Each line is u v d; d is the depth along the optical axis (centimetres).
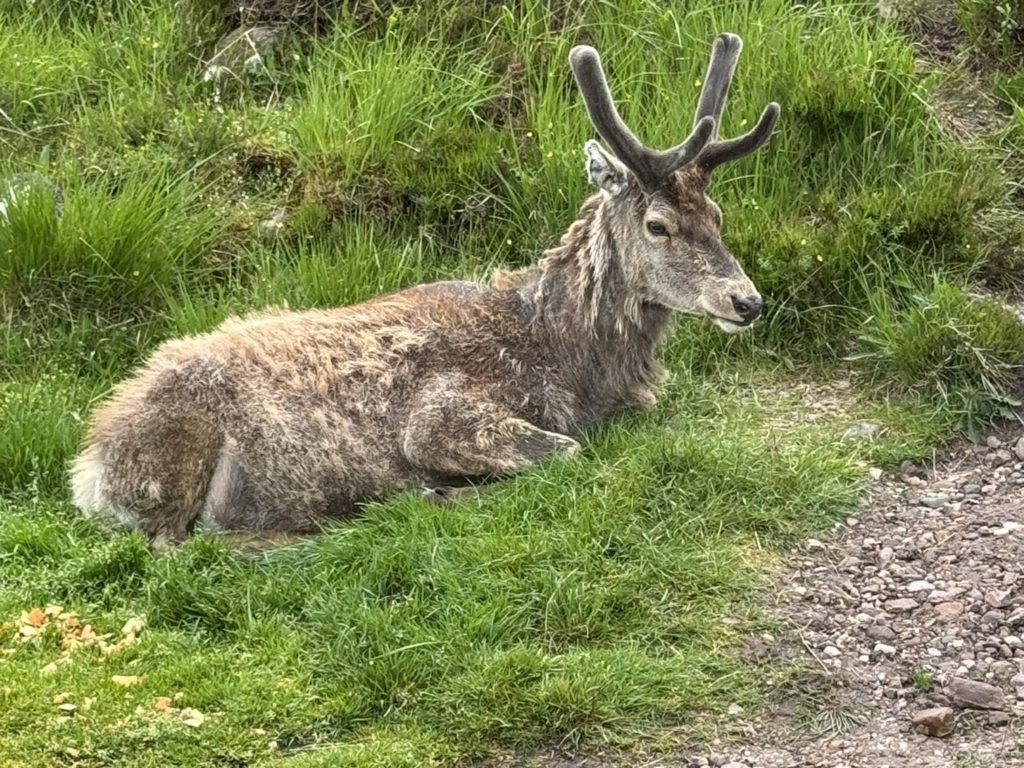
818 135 799
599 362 662
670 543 580
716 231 645
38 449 649
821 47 831
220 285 761
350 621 538
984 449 663
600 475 611
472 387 639
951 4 904
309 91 858
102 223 743
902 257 747
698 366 723
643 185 636
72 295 740
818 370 717
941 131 809
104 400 693
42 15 952
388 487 631
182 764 484
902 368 692
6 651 532
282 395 621
